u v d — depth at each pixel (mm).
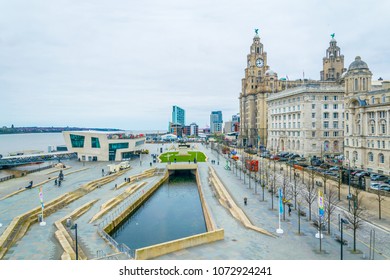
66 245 40938
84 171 114938
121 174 108188
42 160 147125
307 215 55375
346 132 113875
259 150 182125
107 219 56406
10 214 54812
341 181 83188
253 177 95562
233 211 57219
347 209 57844
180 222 64562
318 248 39719
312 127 142625
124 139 158625
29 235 45938
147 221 65312
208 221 56625
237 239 43156
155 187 95750
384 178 86875
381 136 94938
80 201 67875
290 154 151500
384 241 41875
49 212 58094
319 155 142375
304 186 80000
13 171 122562
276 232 45906
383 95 95688
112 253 39281
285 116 164750
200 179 100562
